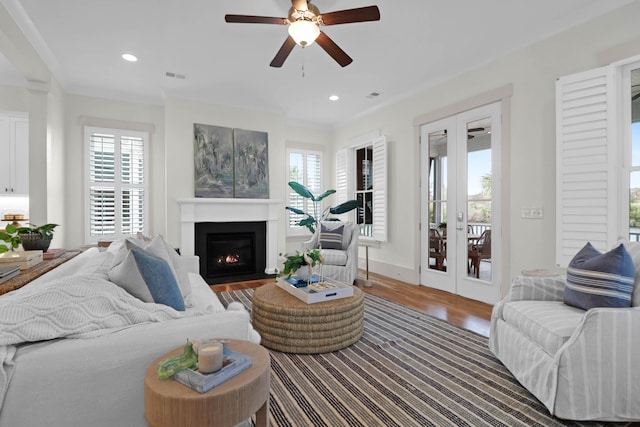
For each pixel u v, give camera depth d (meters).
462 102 3.64
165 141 4.38
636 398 1.48
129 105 4.46
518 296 2.09
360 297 2.53
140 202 4.52
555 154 2.83
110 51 3.22
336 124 6.00
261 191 4.98
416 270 4.30
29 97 3.35
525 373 1.76
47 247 2.59
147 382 0.97
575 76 2.56
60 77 3.78
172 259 1.91
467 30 2.88
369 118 5.21
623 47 2.40
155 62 3.47
